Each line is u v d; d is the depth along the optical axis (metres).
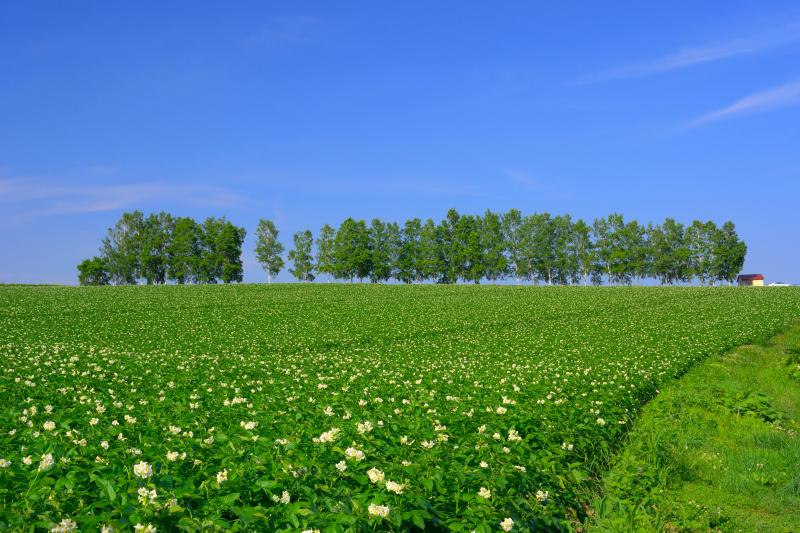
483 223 114.31
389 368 20.17
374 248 116.94
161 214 119.00
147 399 13.04
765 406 14.66
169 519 5.22
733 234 110.94
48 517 4.88
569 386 15.14
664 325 36.16
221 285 82.62
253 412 11.36
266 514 5.69
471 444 8.74
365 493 6.20
